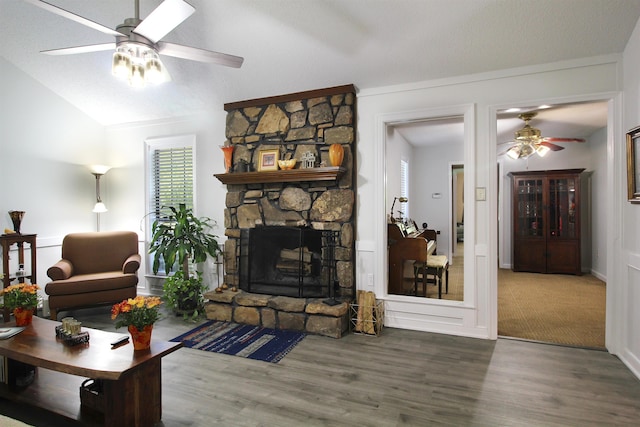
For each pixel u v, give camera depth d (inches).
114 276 148.7
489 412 79.7
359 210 140.0
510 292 187.3
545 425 75.0
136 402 72.3
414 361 105.6
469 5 96.9
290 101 146.7
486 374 97.3
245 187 153.8
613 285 109.4
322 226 140.6
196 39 121.1
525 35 104.3
